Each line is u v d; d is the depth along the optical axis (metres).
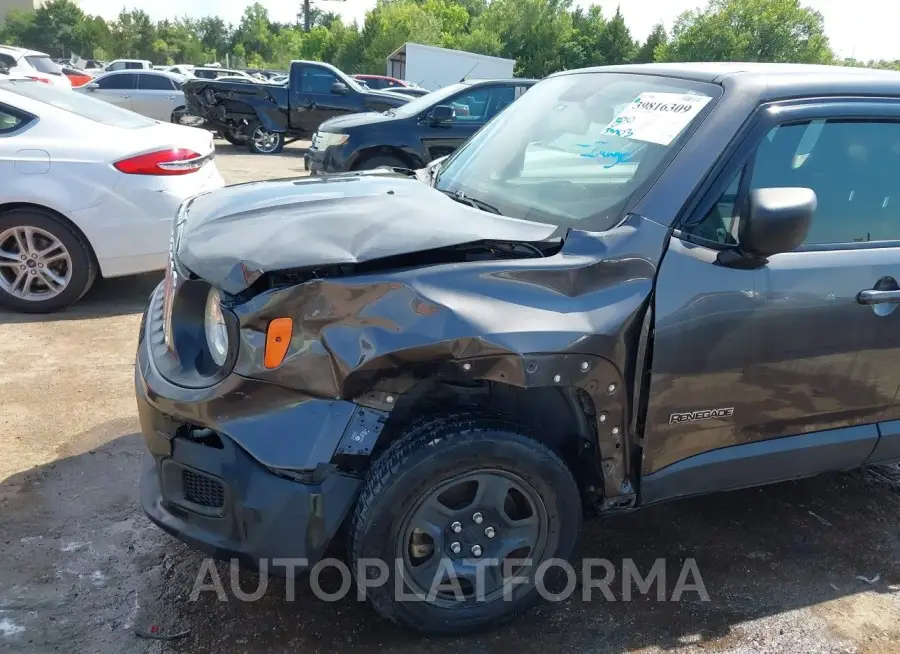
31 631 2.32
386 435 2.27
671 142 2.50
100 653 2.26
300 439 2.05
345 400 2.06
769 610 2.63
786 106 2.51
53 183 4.78
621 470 2.42
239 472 2.08
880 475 3.63
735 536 3.05
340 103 15.05
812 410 2.65
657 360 2.31
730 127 2.44
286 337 2.02
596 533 3.02
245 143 16.14
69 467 3.22
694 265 2.33
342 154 8.76
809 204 2.18
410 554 2.26
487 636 2.43
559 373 2.14
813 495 3.40
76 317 5.06
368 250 2.12
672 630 2.50
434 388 2.27
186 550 2.75
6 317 4.98
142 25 89.00
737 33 61.50
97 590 2.52
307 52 79.38
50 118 4.87
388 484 2.11
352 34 73.06
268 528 2.09
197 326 2.30
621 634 2.47
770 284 2.41
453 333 2.03
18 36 75.25
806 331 2.49
